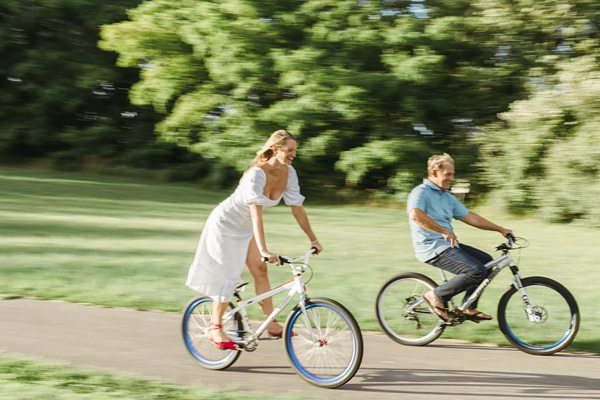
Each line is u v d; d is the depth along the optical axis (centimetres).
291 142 470
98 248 958
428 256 544
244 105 2122
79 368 457
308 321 452
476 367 490
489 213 1809
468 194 1923
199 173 2589
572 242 1212
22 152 3094
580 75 1675
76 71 2938
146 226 1247
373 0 2050
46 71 2948
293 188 488
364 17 2081
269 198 479
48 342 524
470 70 2016
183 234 1152
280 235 1190
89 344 522
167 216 1446
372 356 514
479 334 572
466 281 528
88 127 2988
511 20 1911
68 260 847
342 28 2069
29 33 3039
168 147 2802
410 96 2020
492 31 1998
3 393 399
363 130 2152
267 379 459
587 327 590
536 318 525
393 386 447
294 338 457
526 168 1722
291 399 408
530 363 500
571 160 1582
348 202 2125
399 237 1223
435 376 468
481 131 2017
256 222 456
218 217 474
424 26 2039
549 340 527
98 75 2842
